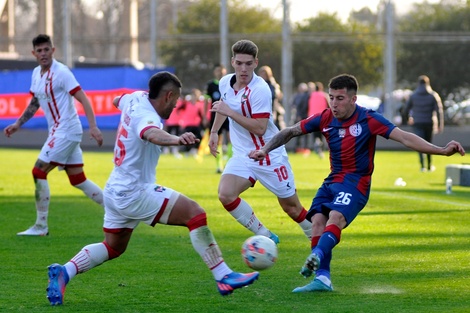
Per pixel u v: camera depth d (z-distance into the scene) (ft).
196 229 51.29
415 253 70.74
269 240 52.70
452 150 52.34
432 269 63.41
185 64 259.60
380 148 253.65
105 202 52.65
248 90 66.59
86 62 261.24
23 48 290.97
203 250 51.26
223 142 219.61
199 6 276.21
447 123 248.93
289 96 232.53
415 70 250.16
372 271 62.75
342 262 66.49
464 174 123.54
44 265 65.82
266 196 119.03
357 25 259.80
